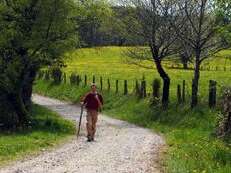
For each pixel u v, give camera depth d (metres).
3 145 25.58
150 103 46.47
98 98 30.08
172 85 60.59
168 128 37.66
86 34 41.69
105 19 39.28
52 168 19.66
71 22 37.03
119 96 56.03
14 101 36.62
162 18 44.16
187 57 43.62
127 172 18.81
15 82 36.38
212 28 38.38
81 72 90.81
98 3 38.03
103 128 38.38
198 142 26.61
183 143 27.69
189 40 40.22
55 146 26.86
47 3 35.66
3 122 35.91
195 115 37.66
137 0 44.75
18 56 35.91
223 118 29.23
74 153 23.95
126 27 45.69
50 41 36.31
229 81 58.94
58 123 37.81
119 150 25.09
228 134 27.78
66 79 80.50
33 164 20.70
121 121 44.78
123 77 78.25
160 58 45.28
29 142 27.25
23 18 35.53
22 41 35.56
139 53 47.47
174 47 45.12
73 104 62.03
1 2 35.38
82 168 19.64
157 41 44.97
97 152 24.33
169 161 20.91
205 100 42.06
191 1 40.34
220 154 21.34
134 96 52.72
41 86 79.81
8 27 35.12
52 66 38.59
